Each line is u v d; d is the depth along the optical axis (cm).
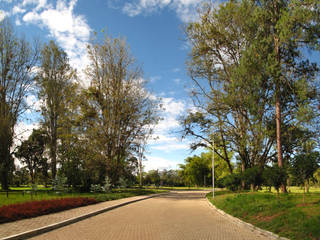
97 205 1611
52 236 743
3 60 3020
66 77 3606
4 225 841
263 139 2153
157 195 3241
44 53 3566
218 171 5206
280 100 1872
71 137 3111
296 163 1147
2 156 2844
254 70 1745
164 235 771
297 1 1505
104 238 721
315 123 1709
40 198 1773
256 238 748
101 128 3083
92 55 3259
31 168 4141
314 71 1833
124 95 3247
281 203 1111
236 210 1259
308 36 1509
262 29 1803
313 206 968
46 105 3512
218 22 2398
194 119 2802
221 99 2481
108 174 3122
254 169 2292
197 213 1384
